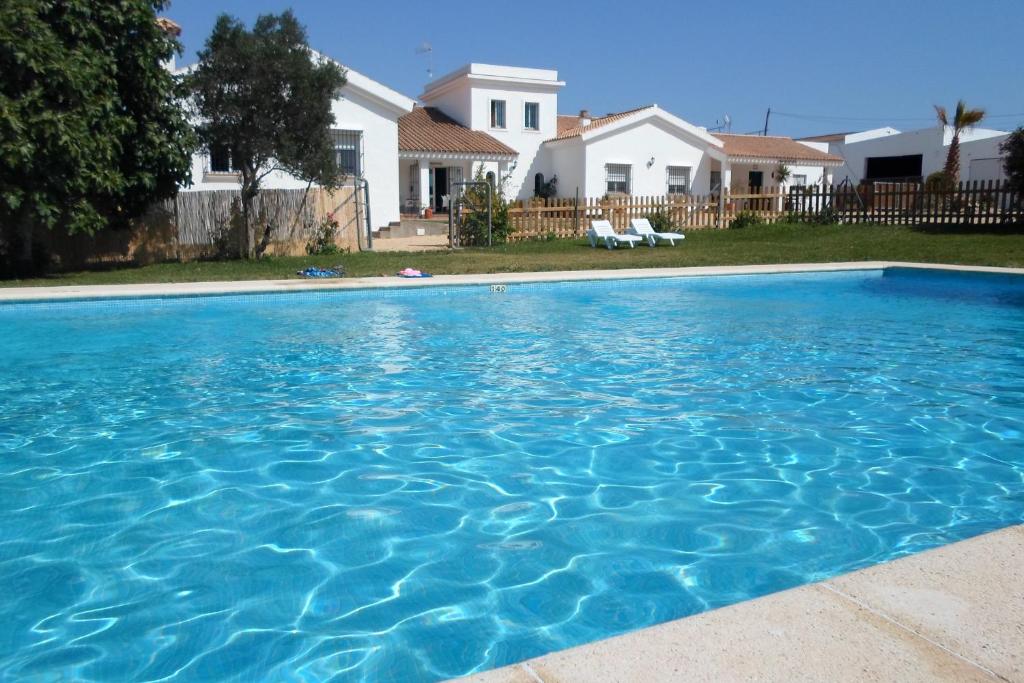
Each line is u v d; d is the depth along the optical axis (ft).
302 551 11.73
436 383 23.17
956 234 67.05
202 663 8.76
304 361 26.30
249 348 28.53
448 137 99.04
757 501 13.75
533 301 39.93
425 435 17.88
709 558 11.39
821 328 32.58
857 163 143.84
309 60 52.60
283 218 59.52
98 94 44.39
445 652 8.93
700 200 83.15
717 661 6.70
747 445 17.01
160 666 8.71
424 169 93.30
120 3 45.39
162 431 18.25
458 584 10.62
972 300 40.40
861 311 37.11
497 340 30.09
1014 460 15.96
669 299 40.81
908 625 7.25
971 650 6.82
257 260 55.26
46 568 11.18
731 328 32.58
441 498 13.94
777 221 86.33
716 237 76.18
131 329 32.19
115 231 53.01
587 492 14.21
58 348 28.50
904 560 8.65
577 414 19.63
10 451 16.74
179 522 12.88
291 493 14.23
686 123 107.96
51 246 51.26
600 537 12.19
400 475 15.20
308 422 18.99
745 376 23.88
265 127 51.49
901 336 30.58
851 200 81.51
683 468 15.53
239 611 9.93
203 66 50.52
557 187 108.78
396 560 11.41
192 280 44.32
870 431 18.06
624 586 10.51
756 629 7.23
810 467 15.57
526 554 11.57
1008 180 69.97
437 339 30.32
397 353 27.63
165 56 49.11
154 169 48.98
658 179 108.17
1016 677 6.41
